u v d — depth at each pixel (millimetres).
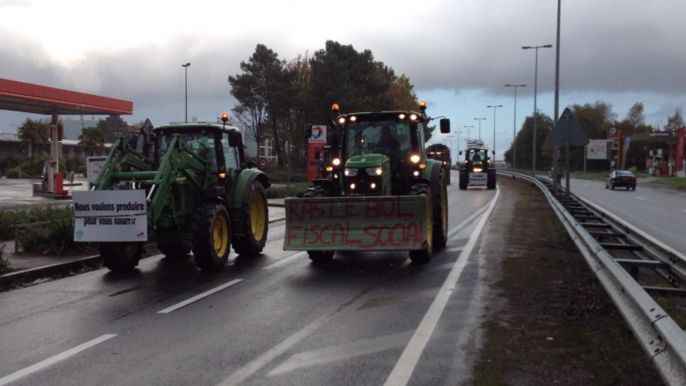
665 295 6641
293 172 47281
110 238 8852
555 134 15523
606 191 39062
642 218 19609
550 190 26750
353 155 11273
